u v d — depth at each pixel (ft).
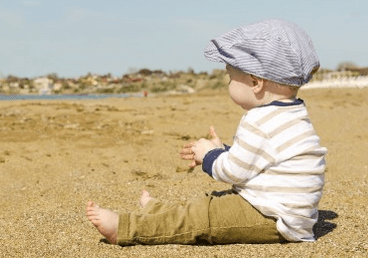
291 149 7.21
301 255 6.95
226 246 7.51
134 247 7.59
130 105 34.58
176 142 20.18
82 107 31.73
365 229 8.25
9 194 11.77
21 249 7.68
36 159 16.20
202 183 12.49
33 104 33.27
